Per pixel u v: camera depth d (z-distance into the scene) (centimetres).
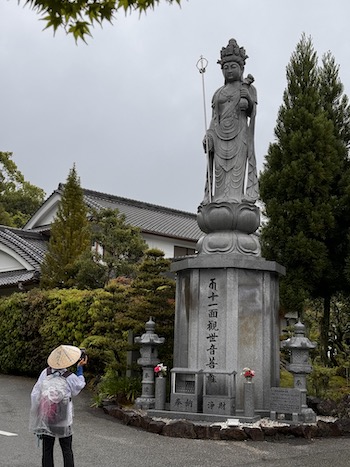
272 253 1567
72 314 1708
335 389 1340
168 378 1345
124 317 1366
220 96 1302
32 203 4078
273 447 927
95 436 979
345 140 1683
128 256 1962
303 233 1523
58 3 450
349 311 1680
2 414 1167
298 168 1538
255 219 1251
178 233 2822
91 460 814
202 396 1112
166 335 1359
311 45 1672
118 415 1151
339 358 1584
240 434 970
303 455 877
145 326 1270
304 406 1105
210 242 1226
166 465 797
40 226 3006
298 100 1611
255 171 1289
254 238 1248
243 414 1087
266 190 1611
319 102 1625
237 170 1273
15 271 2483
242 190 1273
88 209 2188
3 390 1545
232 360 1134
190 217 3500
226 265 1166
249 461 831
